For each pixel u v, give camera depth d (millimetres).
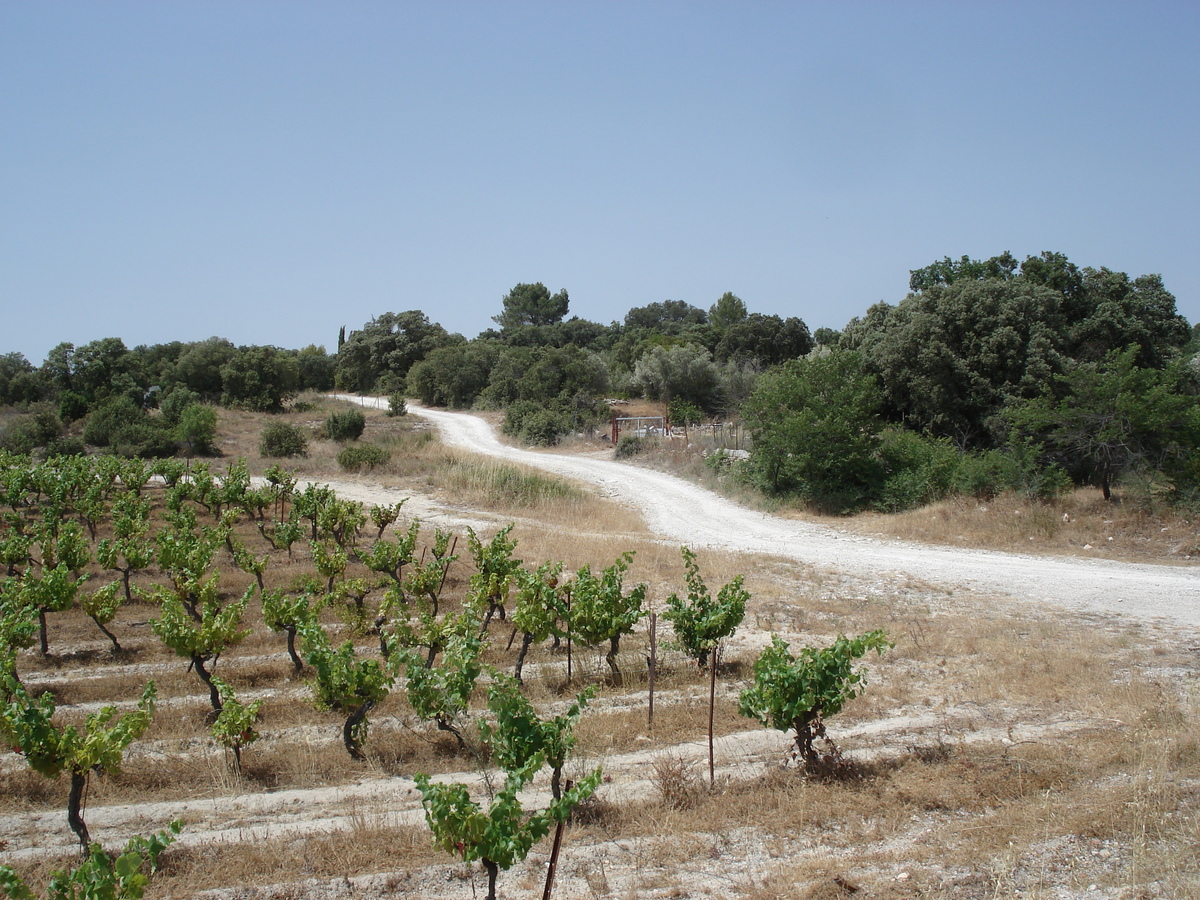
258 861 6594
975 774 7695
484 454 39375
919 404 29766
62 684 11148
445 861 6617
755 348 71062
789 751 8633
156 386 53125
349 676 8688
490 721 9625
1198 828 6375
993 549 20438
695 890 6012
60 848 6977
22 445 37281
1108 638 12742
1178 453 22125
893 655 11953
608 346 92188
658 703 10266
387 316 82312
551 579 12078
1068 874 5945
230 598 15672
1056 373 27438
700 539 22172
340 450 39938
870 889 5852
